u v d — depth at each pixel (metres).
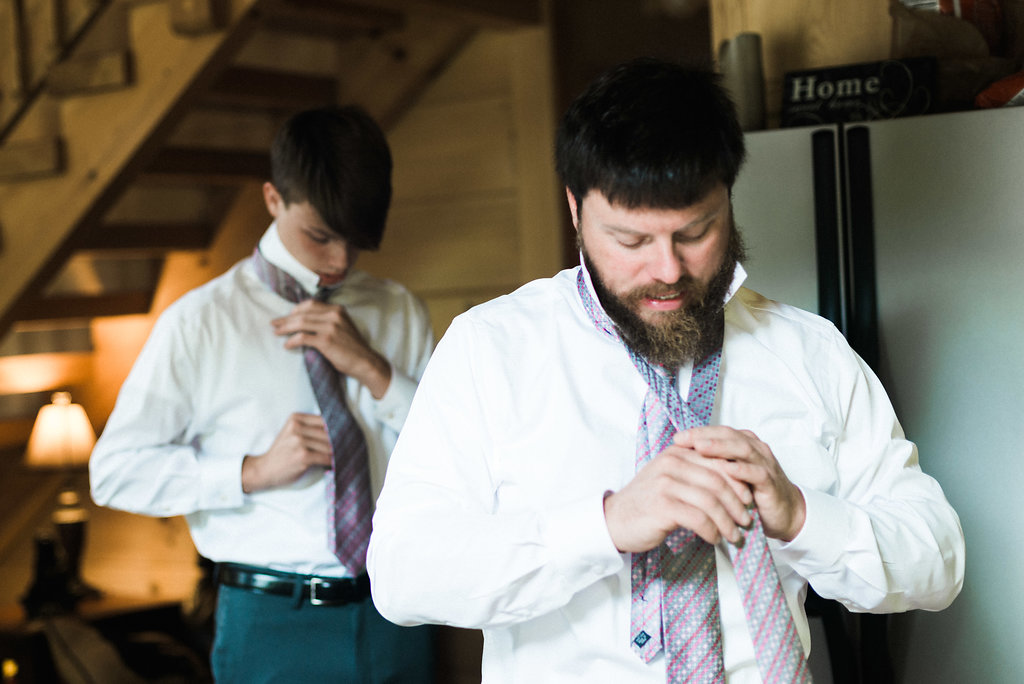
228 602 1.99
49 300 3.77
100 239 3.66
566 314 1.19
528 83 3.63
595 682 1.10
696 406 1.12
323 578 1.93
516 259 3.70
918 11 1.98
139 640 3.49
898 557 1.07
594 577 1.03
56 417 3.86
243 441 2.03
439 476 1.14
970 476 1.72
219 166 3.66
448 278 3.85
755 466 0.99
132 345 4.15
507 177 3.71
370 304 2.19
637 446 1.10
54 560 3.74
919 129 1.75
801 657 0.98
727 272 1.10
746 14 2.22
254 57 3.67
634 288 1.06
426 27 3.69
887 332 1.77
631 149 0.99
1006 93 1.81
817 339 1.21
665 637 1.05
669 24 4.02
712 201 1.02
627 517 1.00
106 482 1.98
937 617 1.72
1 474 4.20
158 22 2.78
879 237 1.77
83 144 2.88
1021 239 1.70
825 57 2.17
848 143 1.78
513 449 1.14
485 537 1.05
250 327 2.04
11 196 2.97
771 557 1.00
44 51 2.91
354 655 1.93
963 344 1.73
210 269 4.04
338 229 1.98
